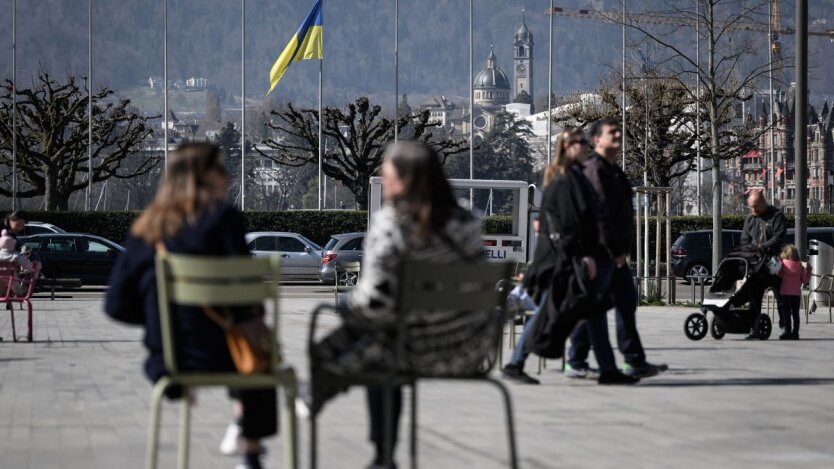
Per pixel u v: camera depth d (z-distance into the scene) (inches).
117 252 3225.9
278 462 633.6
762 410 853.2
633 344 1020.5
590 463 637.3
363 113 5669.3
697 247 3754.9
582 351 1050.7
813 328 1828.2
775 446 697.6
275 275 527.8
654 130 5251.0
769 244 1526.8
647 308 2389.3
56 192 5398.6
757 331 1546.5
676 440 717.3
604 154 979.9
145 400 899.4
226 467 612.1
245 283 525.7
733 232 3762.3
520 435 732.7
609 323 1899.6
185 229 543.8
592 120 5497.1
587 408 859.4
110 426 762.2
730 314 1546.5
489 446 690.2
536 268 968.3
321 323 1911.9
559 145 978.1
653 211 5433.1
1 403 880.9
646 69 4475.9
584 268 950.4
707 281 2974.9
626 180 986.1
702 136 5196.9
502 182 3120.1
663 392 959.6
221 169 557.9
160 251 544.4
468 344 507.8
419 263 492.4
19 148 5364.2
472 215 514.6
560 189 955.3
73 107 5403.5
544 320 965.2
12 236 1763.0
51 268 3189.0
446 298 496.7
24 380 1048.8
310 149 5748.0
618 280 1013.2
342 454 659.4
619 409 854.5
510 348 1349.7
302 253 3565.5
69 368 1162.0
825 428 767.7
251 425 558.6
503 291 551.2
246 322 535.2
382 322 502.3
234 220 550.3
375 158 5659.5
